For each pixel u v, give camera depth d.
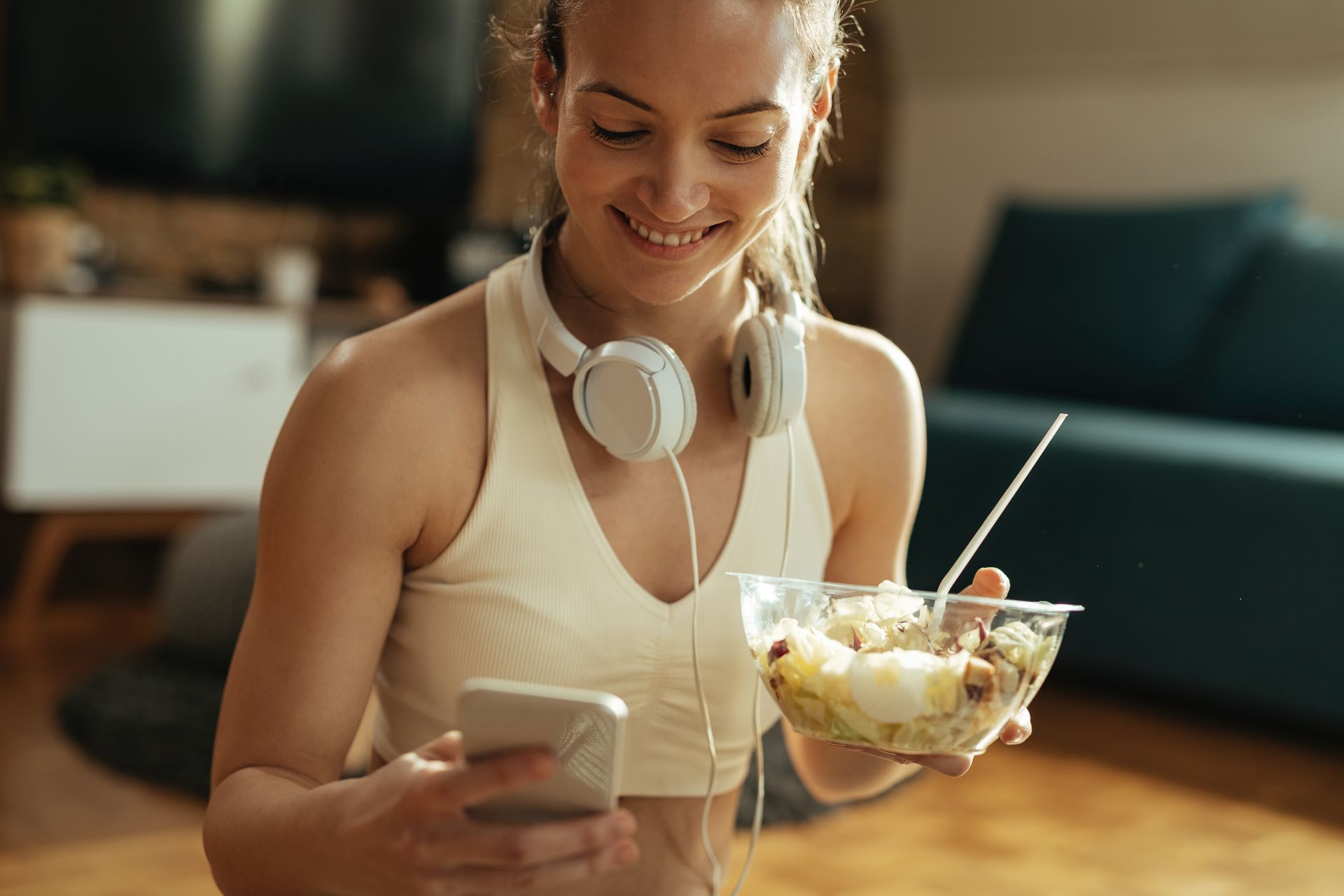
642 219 0.81
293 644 0.85
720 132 0.79
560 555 0.90
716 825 1.01
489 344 0.91
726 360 0.97
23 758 2.37
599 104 0.79
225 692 0.88
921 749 0.74
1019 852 2.15
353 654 0.86
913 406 1.06
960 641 0.75
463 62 4.29
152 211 3.98
